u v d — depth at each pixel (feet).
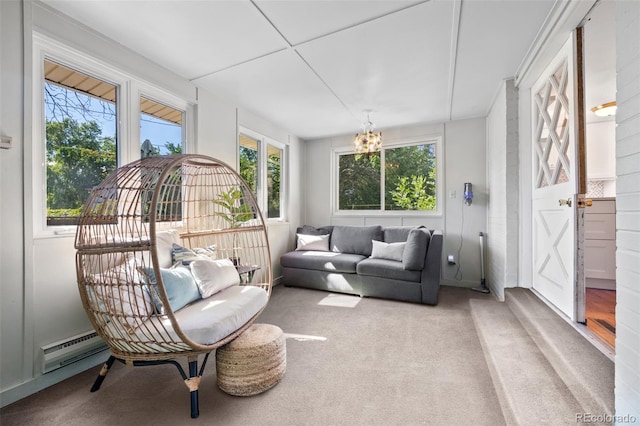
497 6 6.03
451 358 6.99
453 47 7.59
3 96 5.45
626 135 3.78
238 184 10.57
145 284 5.32
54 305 6.21
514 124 9.41
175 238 8.05
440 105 11.82
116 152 7.70
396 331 8.64
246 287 7.68
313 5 6.04
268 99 11.17
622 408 3.72
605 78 9.05
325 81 9.61
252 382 5.67
